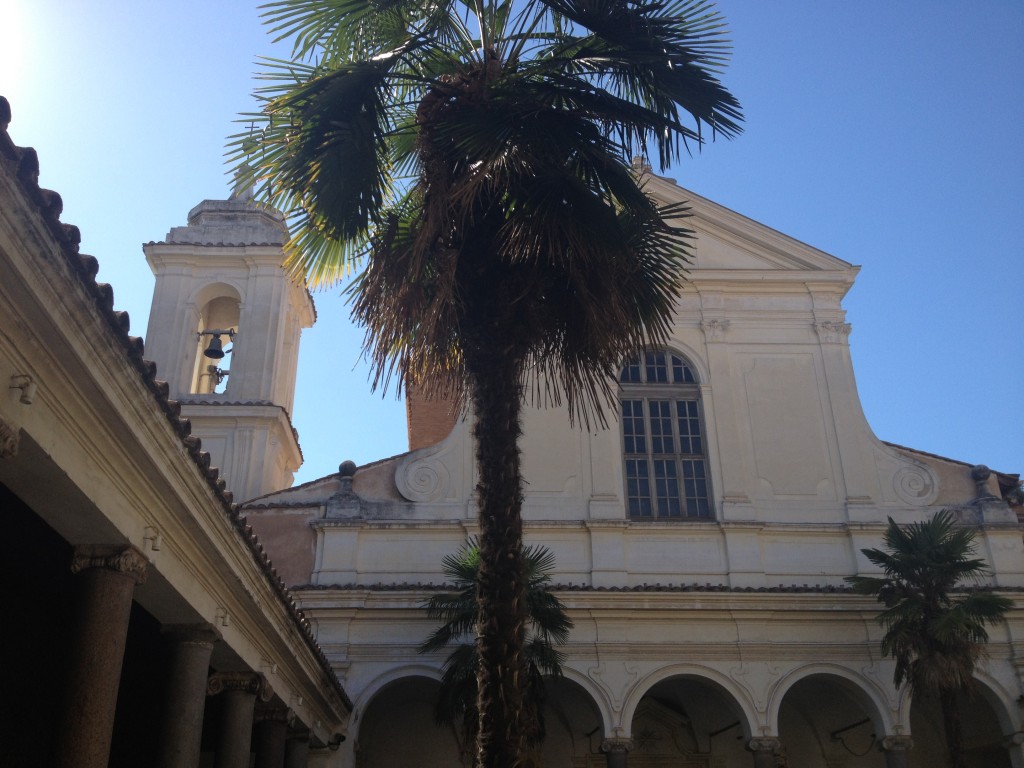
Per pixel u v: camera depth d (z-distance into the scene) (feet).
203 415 79.46
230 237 89.92
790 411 79.00
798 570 73.10
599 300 32.40
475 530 71.97
